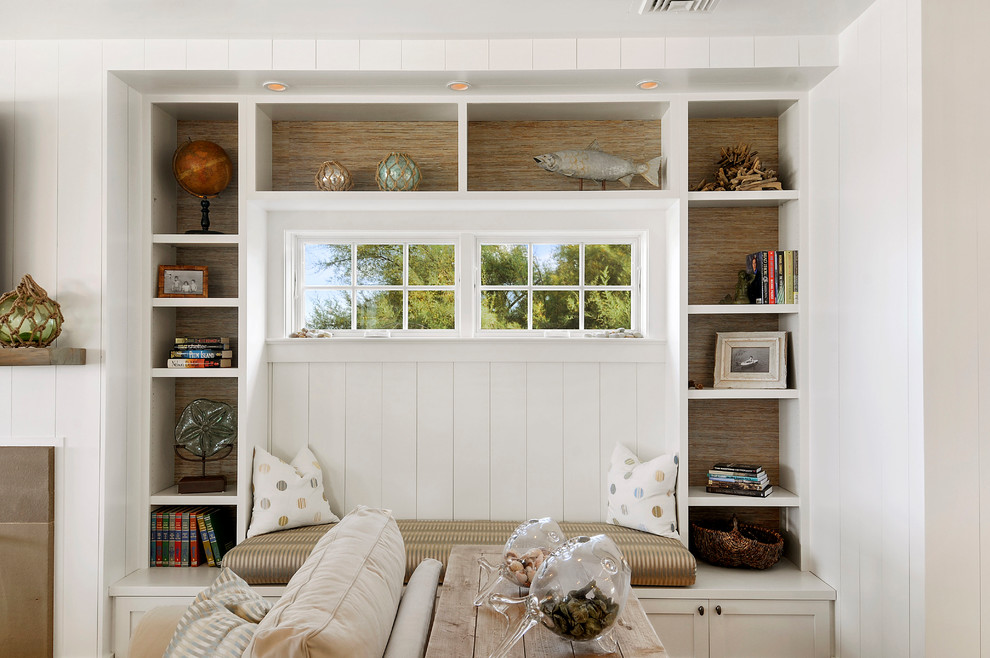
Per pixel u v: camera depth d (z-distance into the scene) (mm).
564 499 3537
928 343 2295
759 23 2840
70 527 2945
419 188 3627
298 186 3613
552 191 3398
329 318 3738
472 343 3539
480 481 3541
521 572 1867
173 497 3236
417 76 3064
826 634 2938
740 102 3324
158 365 3361
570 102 3287
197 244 3434
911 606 2357
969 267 2307
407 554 2916
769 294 3303
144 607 2969
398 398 3555
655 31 2926
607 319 3703
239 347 3289
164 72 3008
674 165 3291
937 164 2307
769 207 3600
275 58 2994
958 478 2285
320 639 1259
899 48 2449
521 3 2674
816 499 3146
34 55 3002
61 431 2959
